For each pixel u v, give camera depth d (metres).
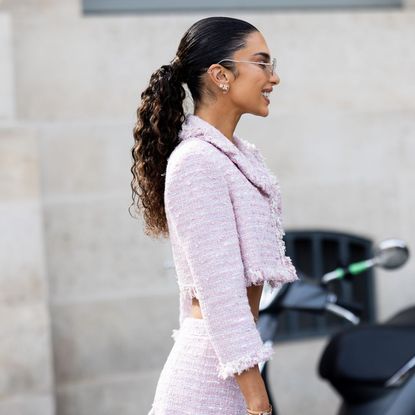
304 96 10.41
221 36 4.88
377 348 7.59
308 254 10.62
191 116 4.98
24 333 9.25
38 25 9.64
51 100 9.70
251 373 4.60
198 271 4.59
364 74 10.56
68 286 9.81
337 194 10.53
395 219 10.70
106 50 9.82
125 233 9.90
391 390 7.50
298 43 10.38
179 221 4.66
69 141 9.75
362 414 7.58
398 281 10.77
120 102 9.87
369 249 10.62
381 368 7.52
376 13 10.58
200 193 4.63
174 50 10.01
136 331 9.98
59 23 9.69
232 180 4.73
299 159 10.42
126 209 9.90
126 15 10.08
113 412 10.00
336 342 7.74
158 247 9.97
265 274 4.70
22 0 9.61
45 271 9.38
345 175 10.55
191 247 4.61
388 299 10.76
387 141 10.65
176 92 4.99
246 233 4.70
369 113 10.58
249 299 4.91
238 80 4.89
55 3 9.68
